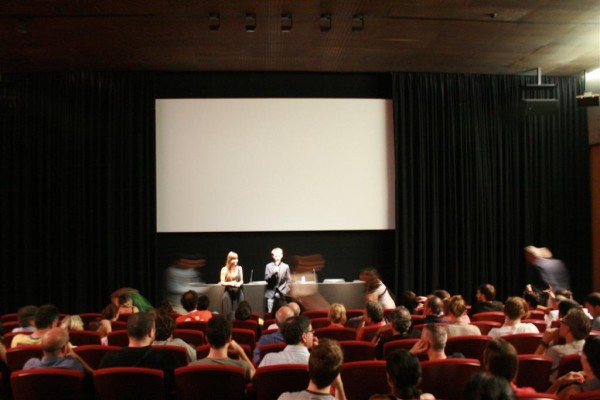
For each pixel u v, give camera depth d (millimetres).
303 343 3717
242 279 9438
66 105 9523
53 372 3285
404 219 9688
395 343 4090
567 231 10094
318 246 10055
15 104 8844
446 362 3324
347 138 9906
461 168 9859
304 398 2518
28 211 9445
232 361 3533
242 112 9812
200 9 6848
